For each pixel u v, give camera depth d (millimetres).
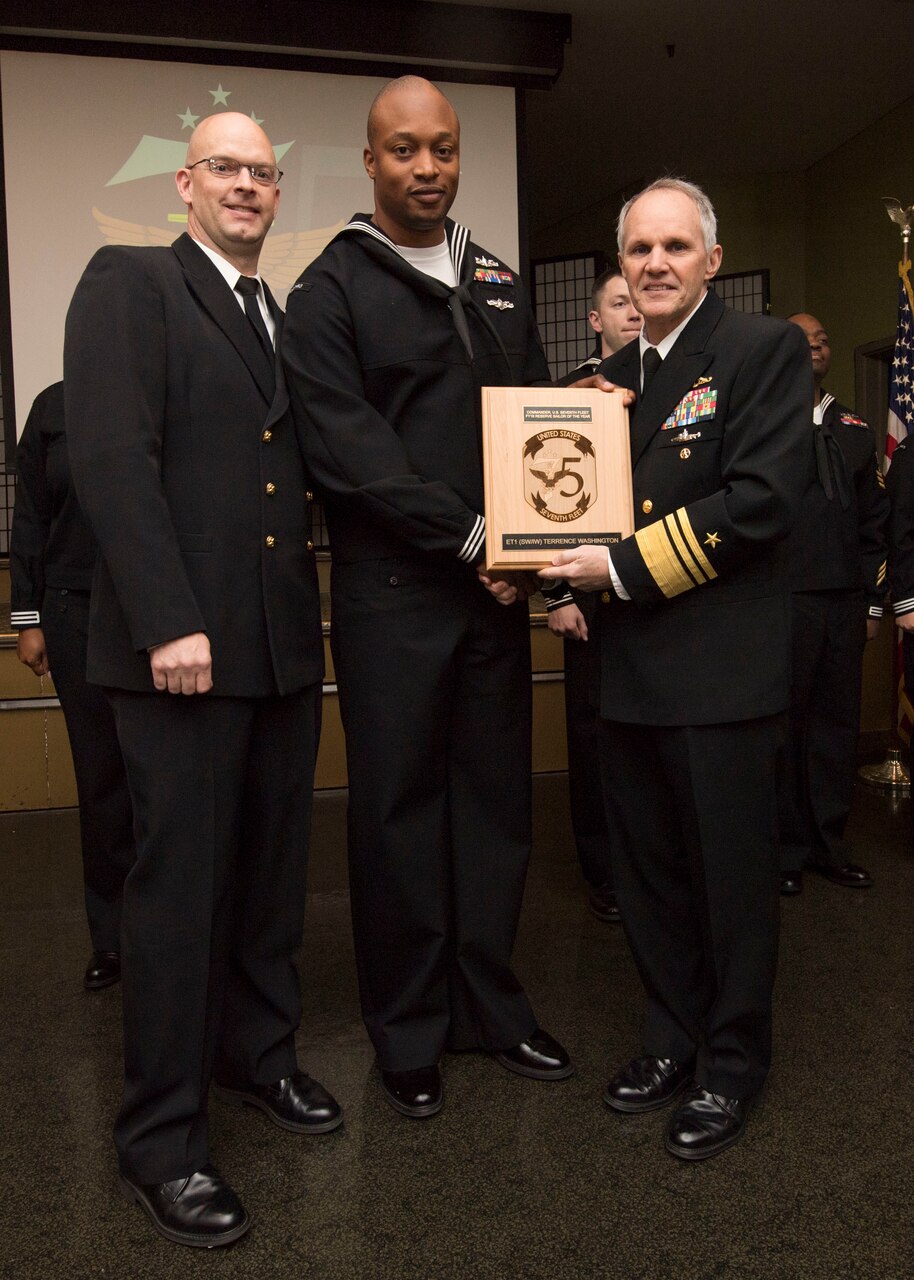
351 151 4281
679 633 1665
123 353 1486
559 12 4379
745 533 1572
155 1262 1411
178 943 1510
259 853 1719
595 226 6867
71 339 1521
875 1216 1475
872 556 3078
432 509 1677
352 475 1677
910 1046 1990
